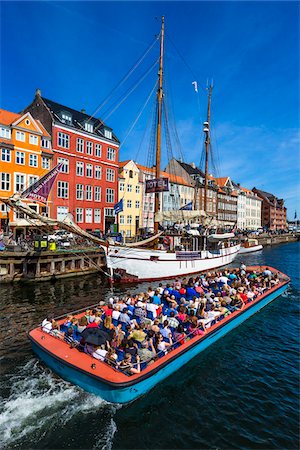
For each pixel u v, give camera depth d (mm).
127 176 43500
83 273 23703
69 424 6691
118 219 41812
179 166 62656
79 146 35281
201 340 9656
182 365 9039
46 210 31500
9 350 10328
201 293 13297
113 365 7508
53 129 32406
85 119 37719
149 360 7672
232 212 79750
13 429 6500
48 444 6129
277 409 7484
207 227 27672
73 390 7668
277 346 11203
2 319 13633
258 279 17375
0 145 27656
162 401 7672
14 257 20453
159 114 21953
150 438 6387
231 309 12250
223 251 29703
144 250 21016
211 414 7230
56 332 9109
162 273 21953
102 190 38344
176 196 53656
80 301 16828
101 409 7133
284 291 18953
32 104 35312
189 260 24047
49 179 14109
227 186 76500
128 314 10828
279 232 88250
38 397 7496
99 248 25422
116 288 19828
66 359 7801
